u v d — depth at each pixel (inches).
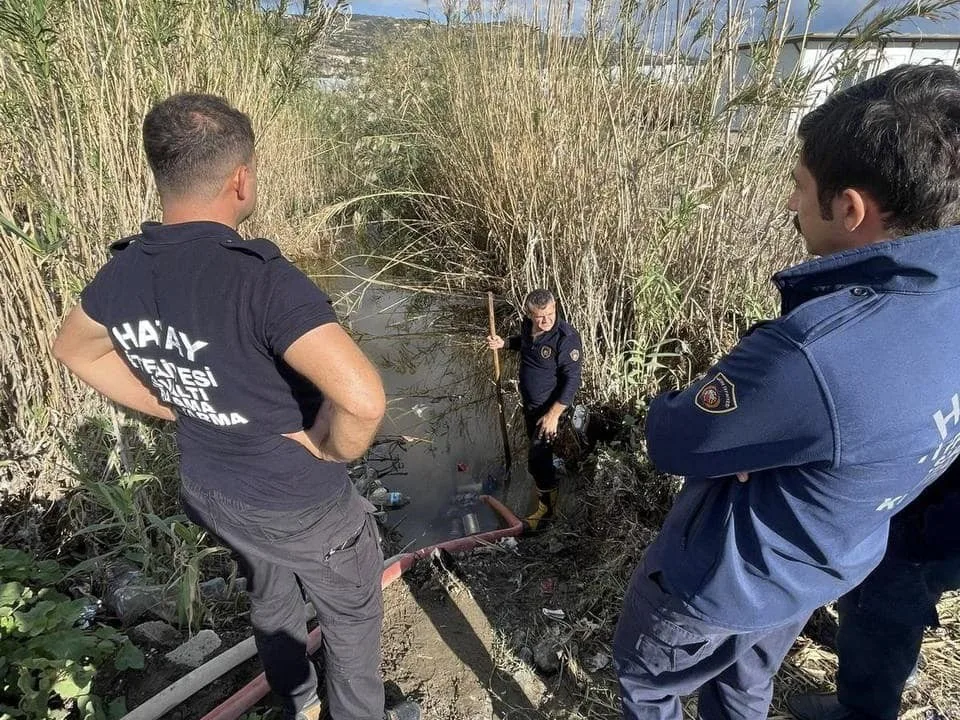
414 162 281.9
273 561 64.7
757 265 154.2
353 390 49.7
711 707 68.8
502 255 222.2
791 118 141.3
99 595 104.1
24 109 108.5
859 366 41.4
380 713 76.7
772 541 50.2
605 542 112.6
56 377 116.5
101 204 118.0
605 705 88.3
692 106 148.6
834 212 43.9
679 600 55.8
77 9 118.5
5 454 114.1
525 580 110.3
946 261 40.4
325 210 259.8
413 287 234.4
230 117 54.4
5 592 90.8
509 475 146.9
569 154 175.3
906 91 40.1
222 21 160.6
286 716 80.6
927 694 84.7
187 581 92.7
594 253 159.2
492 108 205.9
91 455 117.3
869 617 67.7
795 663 89.9
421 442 159.5
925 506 61.8
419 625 101.5
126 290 53.7
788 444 44.9
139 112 126.4
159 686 89.2
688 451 50.9
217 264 51.1
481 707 88.8
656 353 144.3
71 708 84.2
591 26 160.4
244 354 52.3
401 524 132.0
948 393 42.3
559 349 128.4
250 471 58.9
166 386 57.4
